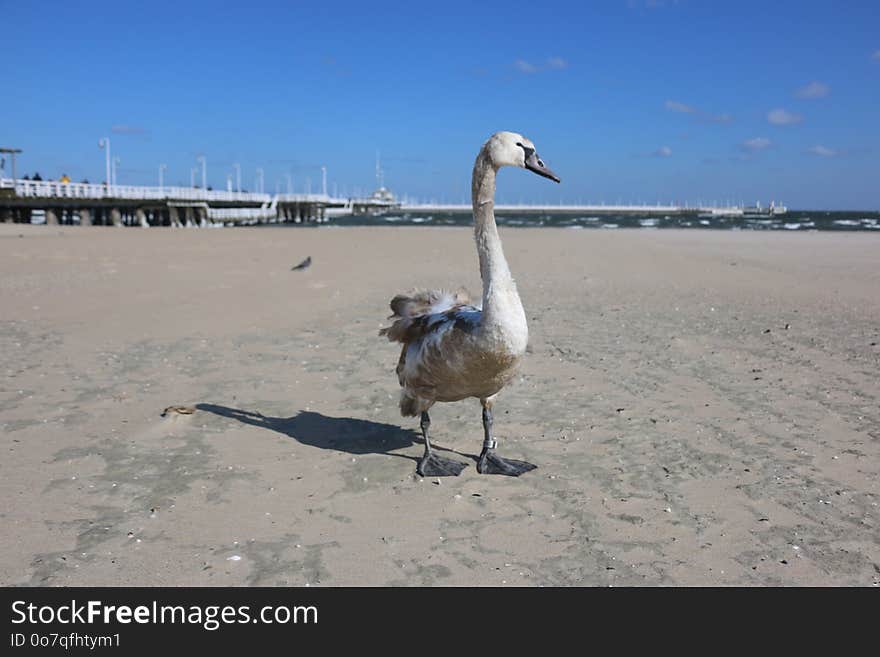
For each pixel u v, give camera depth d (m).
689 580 4.00
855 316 12.12
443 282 16.31
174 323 11.37
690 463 5.63
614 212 199.75
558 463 5.70
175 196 57.47
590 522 4.67
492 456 5.68
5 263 18.58
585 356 9.15
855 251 25.59
